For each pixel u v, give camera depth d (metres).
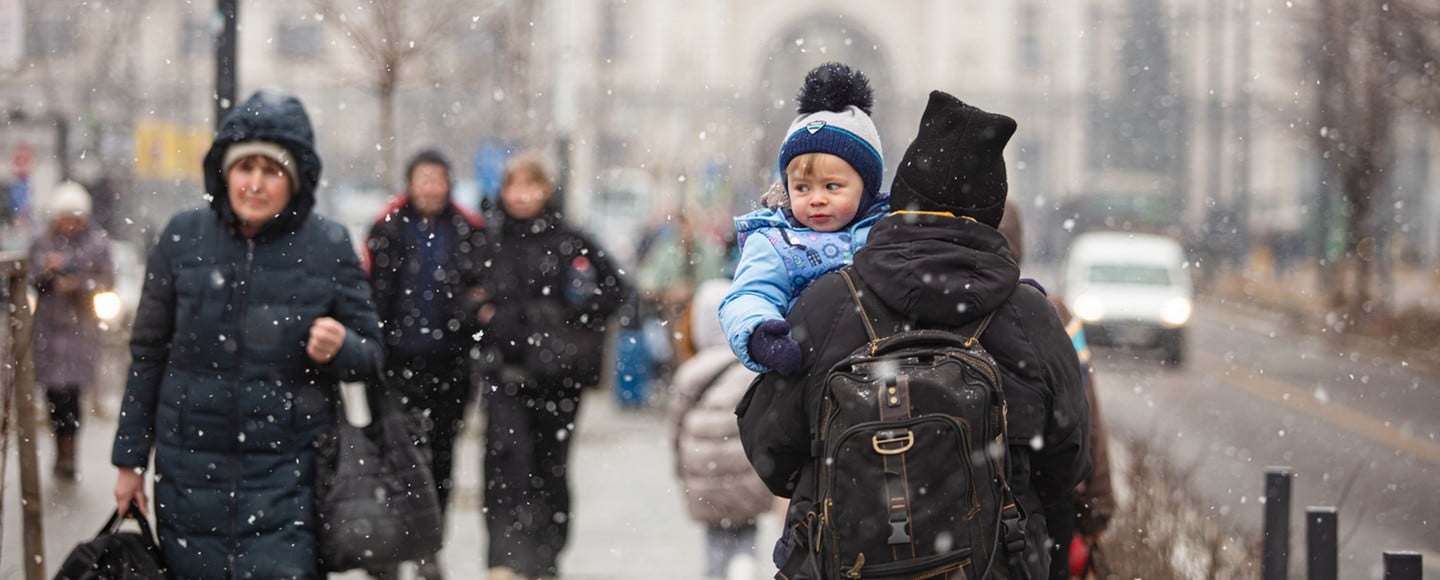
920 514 6.39
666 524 18.34
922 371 6.53
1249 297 75.75
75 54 46.97
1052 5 145.38
